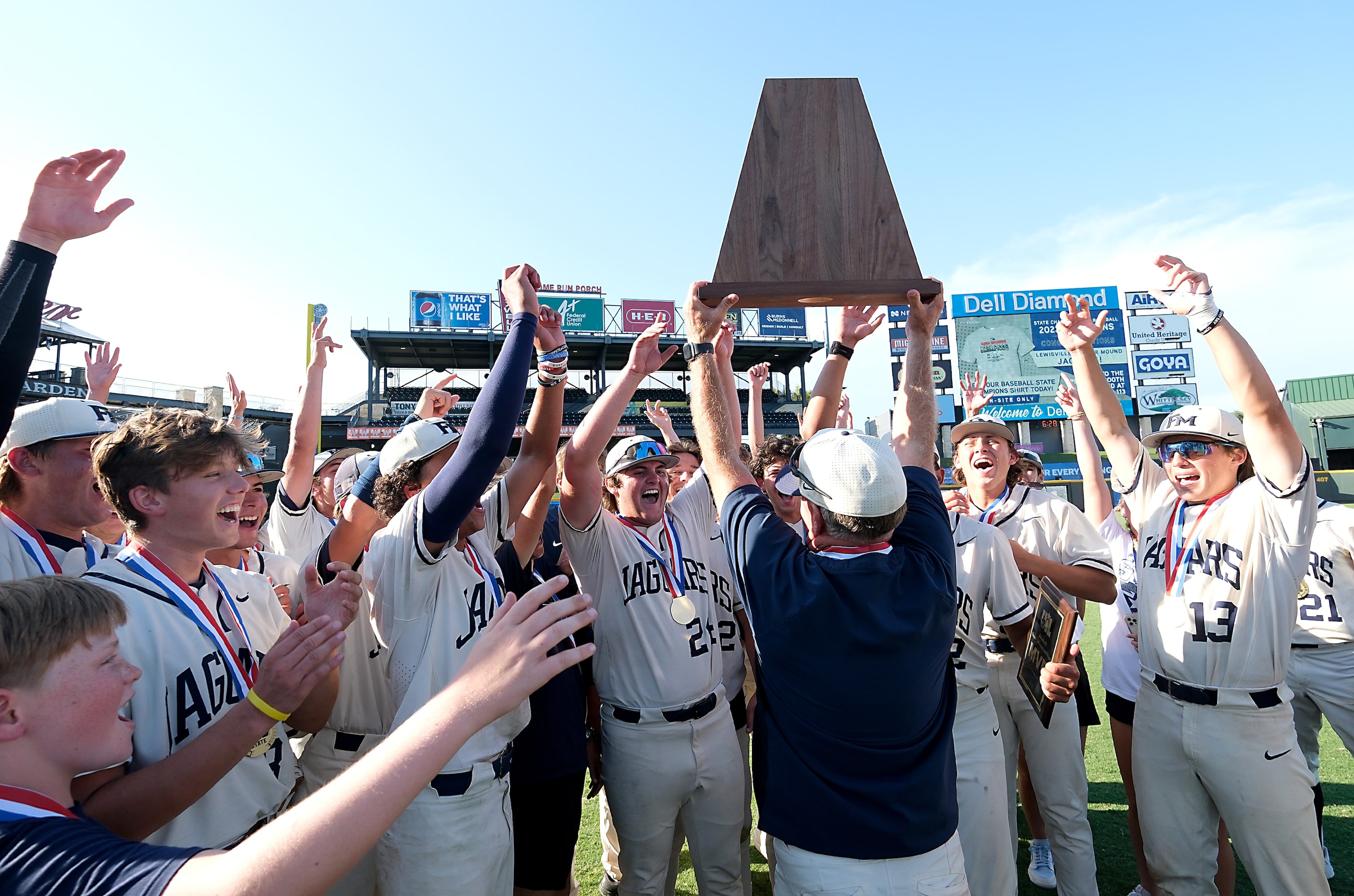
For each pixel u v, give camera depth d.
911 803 1.64
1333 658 3.28
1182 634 2.41
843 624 1.62
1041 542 3.27
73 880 0.79
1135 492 2.85
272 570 2.79
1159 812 2.47
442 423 2.41
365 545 2.30
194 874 0.75
